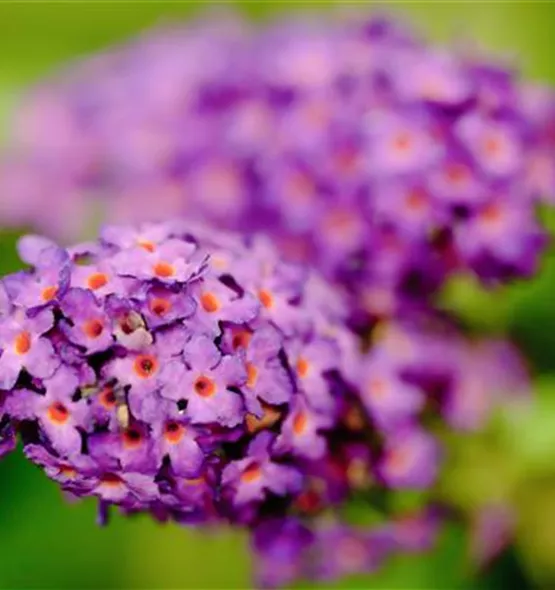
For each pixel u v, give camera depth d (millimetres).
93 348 243
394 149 299
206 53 359
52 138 369
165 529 350
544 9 396
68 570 348
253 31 380
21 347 247
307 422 258
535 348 330
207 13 430
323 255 305
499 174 297
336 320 276
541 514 317
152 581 351
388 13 353
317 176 307
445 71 304
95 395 245
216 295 250
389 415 281
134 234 258
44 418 244
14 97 417
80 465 244
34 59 440
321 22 351
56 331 247
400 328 305
